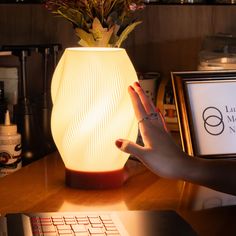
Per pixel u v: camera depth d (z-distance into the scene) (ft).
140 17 6.79
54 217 3.95
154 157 4.27
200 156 5.36
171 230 3.77
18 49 6.31
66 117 4.74
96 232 3.68
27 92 6.86
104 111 4.67
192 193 4.85
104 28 5.21
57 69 5.04
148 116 4.36
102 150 4.80
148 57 6.86
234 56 6.26
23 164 6.10
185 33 6.74
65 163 5.00
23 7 6.84
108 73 4.66
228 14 6.60
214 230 3.98
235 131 5.48
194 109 5.46
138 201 4.63
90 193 4.82
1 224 3.78
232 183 4.33
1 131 5.79
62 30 6.81
